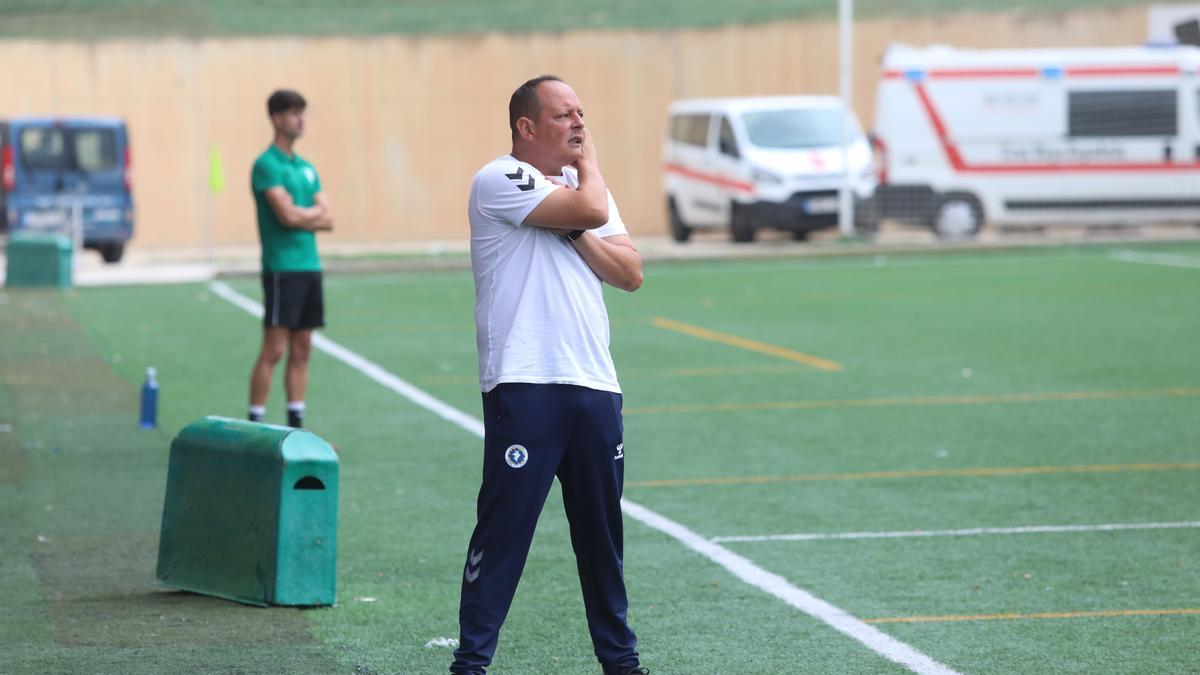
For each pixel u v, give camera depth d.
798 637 19.84
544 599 21.77
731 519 27.05
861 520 26.89
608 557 16.53
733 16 123.31
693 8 126.38
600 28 118.31
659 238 111.44
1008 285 71.75
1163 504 28.08
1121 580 22.78
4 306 66.12
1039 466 31.69
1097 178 90.81
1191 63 90.44
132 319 61.41
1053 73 90.19
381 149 116.00
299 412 33.75
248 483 21.28
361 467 31.77
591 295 16.27
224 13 126.25
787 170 90.62
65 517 26.83
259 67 114.75
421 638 19.56
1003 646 19.42
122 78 113.69
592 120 117.12
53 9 126.06
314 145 115.38
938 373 45.16
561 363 16.02
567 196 15.86
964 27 117.44
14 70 112.81
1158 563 23.80
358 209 116.06
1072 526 26.36
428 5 129.38
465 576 16.44
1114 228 100.00
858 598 21.78
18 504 27.84
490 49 116.38
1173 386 42.19
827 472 31.28
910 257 88.88
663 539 25.52
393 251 102.69
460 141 116.69
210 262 91.50
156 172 114.00
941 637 19.84
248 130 114.81
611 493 16.39
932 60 90.94
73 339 54.44
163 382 44.19
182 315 63.03
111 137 89.12
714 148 94.19
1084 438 34.78
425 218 116.81
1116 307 61.88
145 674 17.92
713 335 55.31
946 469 31.45
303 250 33.12
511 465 15.99
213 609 20.92
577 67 117.00
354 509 27.78
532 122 16.30
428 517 27.14
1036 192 90.94
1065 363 46.84
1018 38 116.94
